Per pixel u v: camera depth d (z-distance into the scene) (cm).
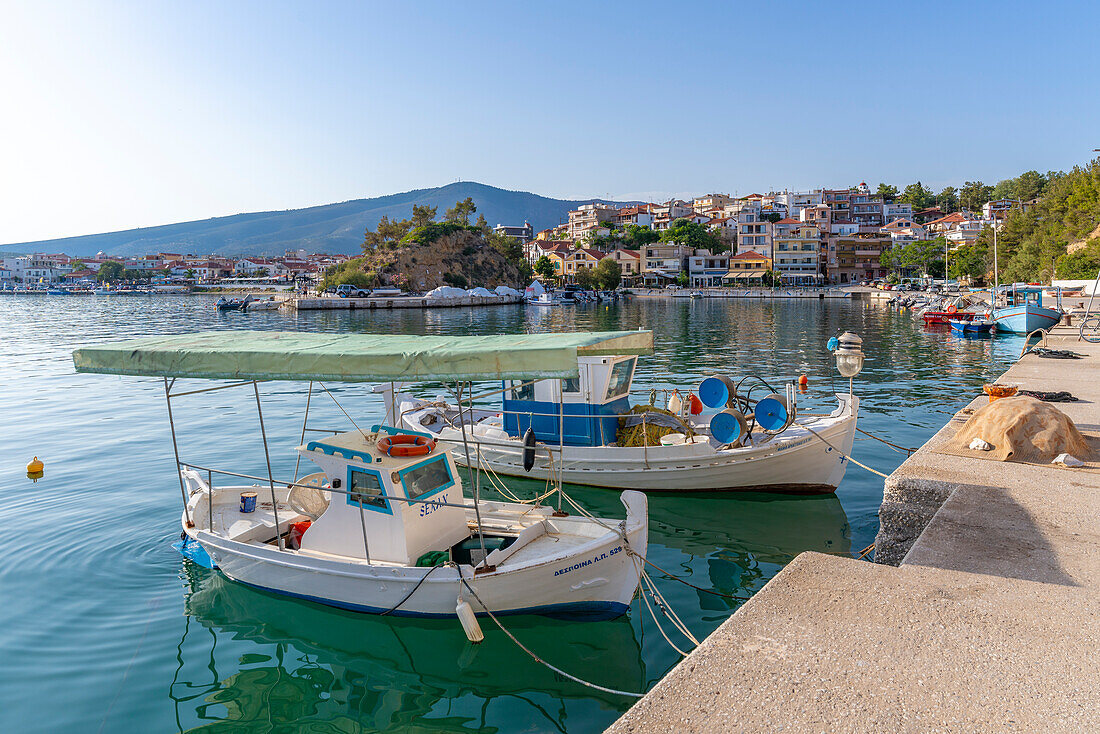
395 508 823
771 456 1230
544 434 1348
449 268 12588
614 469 1295
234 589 922
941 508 677
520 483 1371
